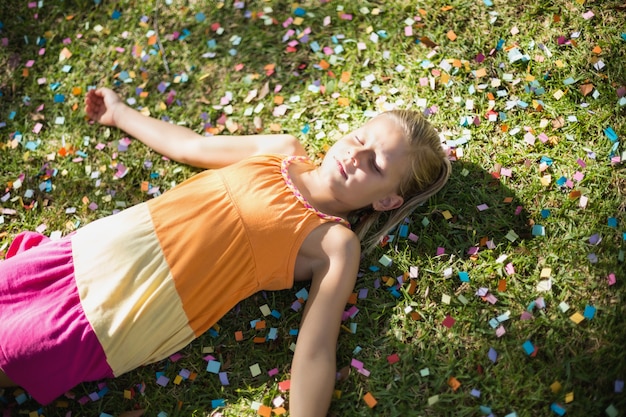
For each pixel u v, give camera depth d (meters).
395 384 2.21
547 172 2.54
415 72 2.84
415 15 2.98
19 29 3.16
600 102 2.65
